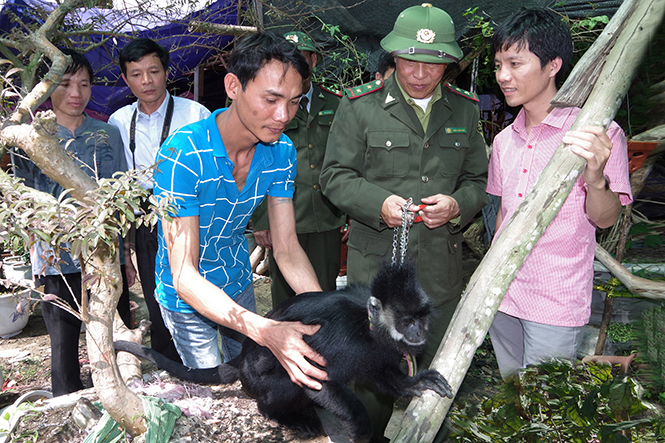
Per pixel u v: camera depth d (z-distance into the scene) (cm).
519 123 265
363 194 272
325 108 414
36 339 507
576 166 186
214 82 961
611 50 196
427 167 285
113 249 193
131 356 302
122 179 181
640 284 138
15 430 232
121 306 373
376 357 220
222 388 281
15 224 170
